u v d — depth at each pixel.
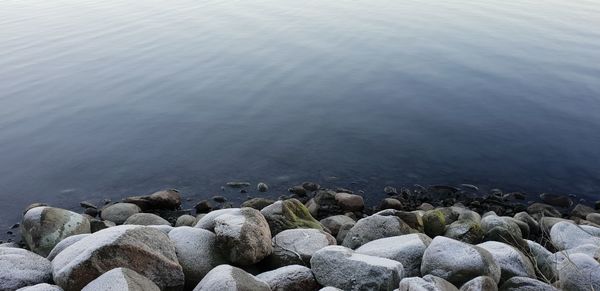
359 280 6.62
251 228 7.74
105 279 6.01
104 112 16.81
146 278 6.27
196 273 7.31
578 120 15.97
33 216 9.11
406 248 7.41
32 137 15.27
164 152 14.45
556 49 22.27
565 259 7.07
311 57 21.36
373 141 14.89
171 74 19.75
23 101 17.59
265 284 6.57
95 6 31.39
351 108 16.88
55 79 19.36
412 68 20.16
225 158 14.12
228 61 21.00
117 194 12.61
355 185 12.86
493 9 29.58
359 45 22.94
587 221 10.62
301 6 30.59
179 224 10.52
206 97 17.75
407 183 12.97
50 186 12.95
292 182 12.99
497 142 14.84
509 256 7.30
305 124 15.88
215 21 27.08
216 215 8.52
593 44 22.88
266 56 21.52
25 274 6.80
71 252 6.97
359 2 32.00
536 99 17.39
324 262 7.00
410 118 16.20
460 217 10.20
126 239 6.77
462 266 6.72
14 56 21.83
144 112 16.80
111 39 24.16
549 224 10.27
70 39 24.17
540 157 14.07
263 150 14.48
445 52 21.98
